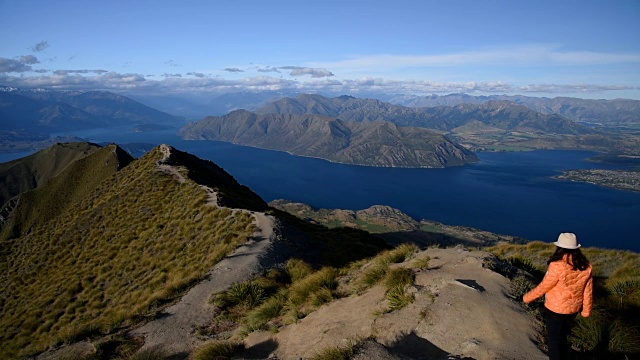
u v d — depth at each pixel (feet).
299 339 33.78
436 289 31.50
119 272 91.40
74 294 87.40
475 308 27.12
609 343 23.88
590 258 63.87
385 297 33.99
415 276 35.78
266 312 43.01
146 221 117.80
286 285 60.08
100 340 48.24
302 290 44.47
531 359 21.26
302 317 38.81
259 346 36.04
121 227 120.06
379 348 24.97
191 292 59.93
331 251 89.86
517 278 32.17
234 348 36.55
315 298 40.47
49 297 88.79
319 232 115.85
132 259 95.71
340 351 25.26
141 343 45.39
